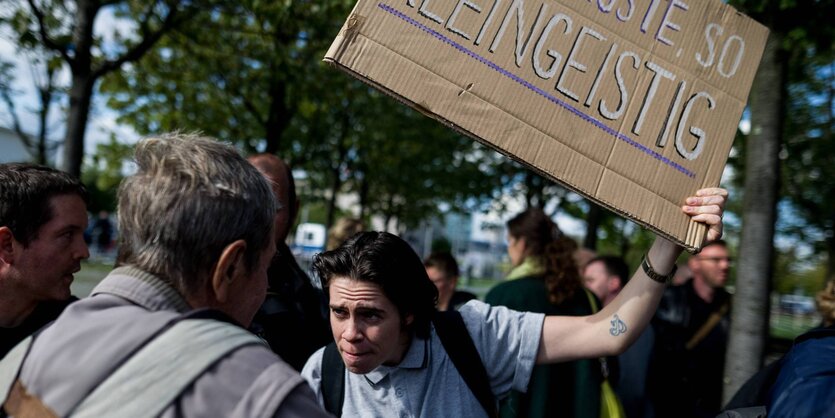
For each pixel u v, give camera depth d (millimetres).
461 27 1479
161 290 1058
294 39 7047
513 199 14211
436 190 15656
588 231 11125
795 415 1531
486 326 1781
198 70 8438
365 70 1396
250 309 1197
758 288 3490
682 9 1668
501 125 1468
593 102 1552
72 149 5289
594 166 1521
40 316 1786
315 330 2291
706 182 1603
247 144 10492
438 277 4012
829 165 10477
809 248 13273
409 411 1681
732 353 3527
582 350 1722
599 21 1593
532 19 1534
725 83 1666
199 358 964
